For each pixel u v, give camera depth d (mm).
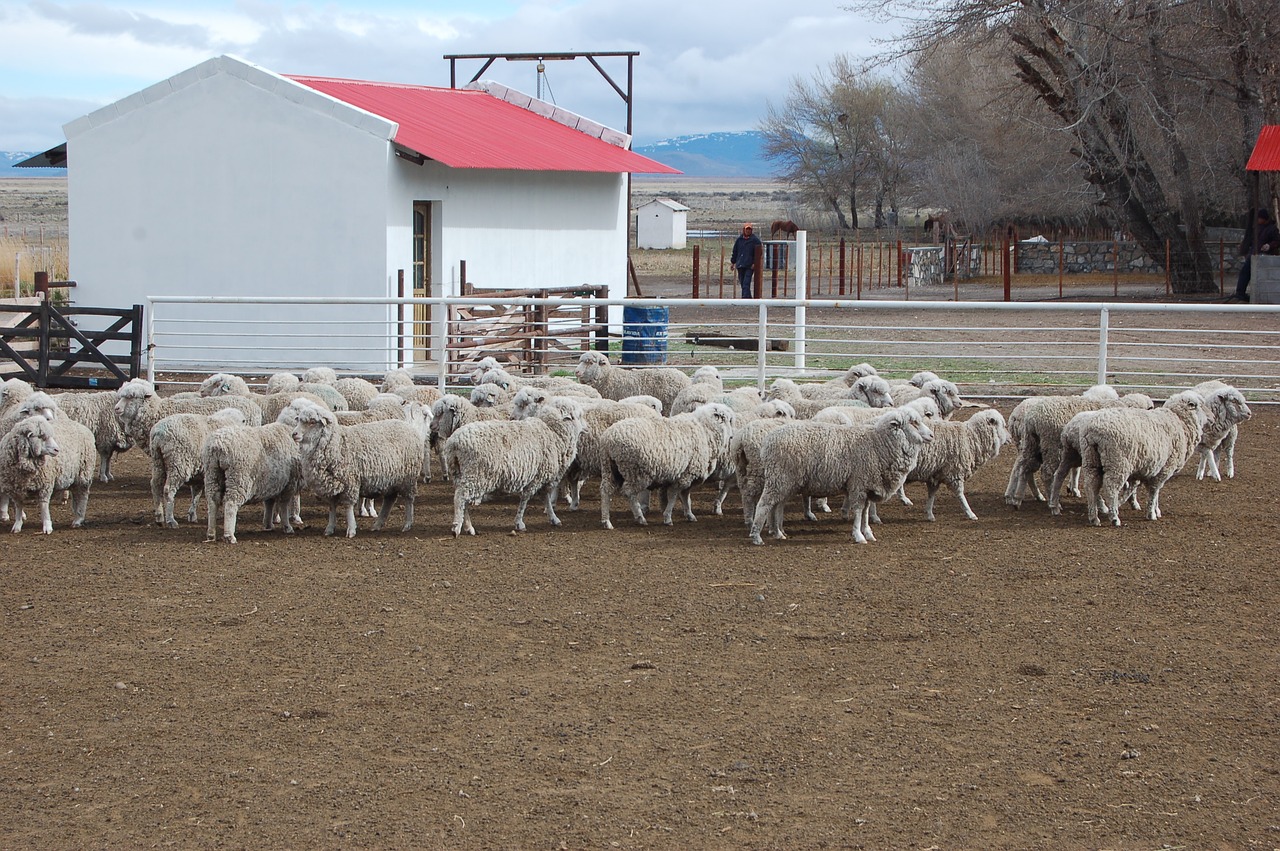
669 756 6602
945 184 58781
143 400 12703
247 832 5793
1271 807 6055
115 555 10539
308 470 10750
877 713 7176
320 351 23344
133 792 6180
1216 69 38594
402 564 10305
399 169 23016
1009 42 38875
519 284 26828
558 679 7691
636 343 23219
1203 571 10117
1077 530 11562
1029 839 5750
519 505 11531
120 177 24109
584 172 28297
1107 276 48844
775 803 6086
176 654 8094
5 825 5844
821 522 11969
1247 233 39656
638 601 9289
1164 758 6594
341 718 7074
